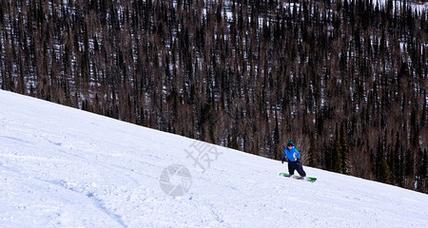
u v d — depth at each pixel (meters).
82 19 177.75
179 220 8.40
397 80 163.62
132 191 9.86
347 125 121.25
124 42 168.38
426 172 96.31
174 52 160.38
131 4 197.50
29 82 137.75
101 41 170.62
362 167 85.06
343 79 161.88
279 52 178.50
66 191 8.88
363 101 146.62
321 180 20.88
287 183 16.86
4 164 10.23
